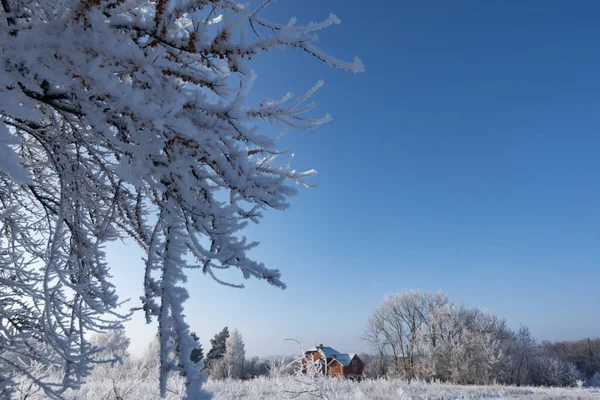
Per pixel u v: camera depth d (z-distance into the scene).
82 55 1.34
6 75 1.34
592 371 43.84
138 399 5.59
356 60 1.58
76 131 2.28
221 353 44.81
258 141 1.69
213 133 1.61
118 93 1.35
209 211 1.77
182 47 1.48
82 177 2.65
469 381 28.88
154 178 1.73
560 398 15.59
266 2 1.59
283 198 1.92
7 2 1.57
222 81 1.62
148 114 1.37
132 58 1.39
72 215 2.78
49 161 3.30
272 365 8.02
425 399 12.91
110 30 1.37
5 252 3.51
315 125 2.10
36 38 1.34
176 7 1.45
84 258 2.87
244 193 1.80
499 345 31.67
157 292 1.73
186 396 1.52
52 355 3.22
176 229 1.80
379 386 12.95
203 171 1.88
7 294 3.45
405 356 36.12
